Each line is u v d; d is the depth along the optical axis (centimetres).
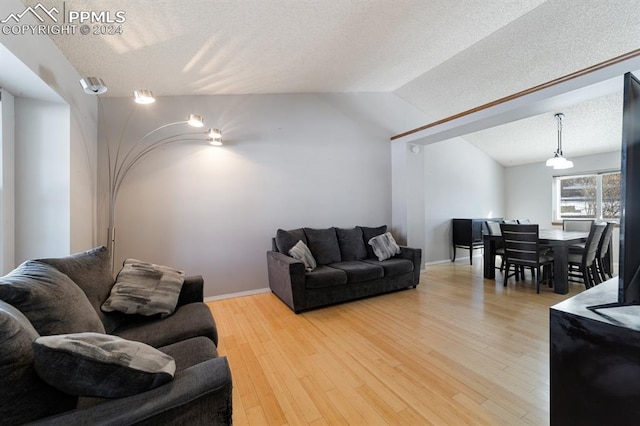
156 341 146
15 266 223
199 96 341
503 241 389
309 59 302
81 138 263
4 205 213
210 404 87
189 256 334
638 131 104
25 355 75
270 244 374
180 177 331
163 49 240
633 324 94
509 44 314
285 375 181
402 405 152
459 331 242
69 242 240
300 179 394
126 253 310
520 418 141
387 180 463
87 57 239
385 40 288
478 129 376
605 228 364
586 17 265
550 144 529
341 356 204
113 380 79
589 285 345
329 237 377
